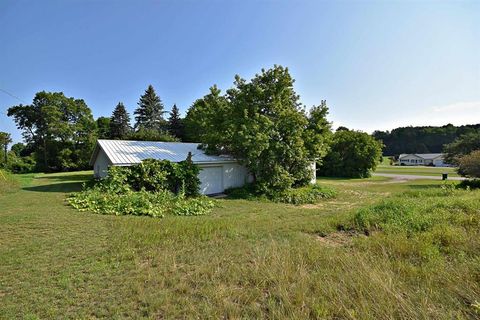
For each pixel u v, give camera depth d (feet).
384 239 18.49
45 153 130.41
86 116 146.51
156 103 190.29
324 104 59.98
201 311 10.58
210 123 60.39
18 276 13.78
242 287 12.35
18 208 31.96
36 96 135.13
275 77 55.36
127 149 53.26
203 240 19.84
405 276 12.87
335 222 24.70
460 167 67.51
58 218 26.50
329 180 98.07
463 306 10.16
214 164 55.98
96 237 20.43
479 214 24.11
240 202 43.96
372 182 89.25
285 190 52.70
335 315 9.96
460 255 15.24
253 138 49.60
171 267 14.80
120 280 13.32
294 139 54.29
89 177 84.38
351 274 12.72
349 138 111.24
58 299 11.62
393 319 9.34
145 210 31.53
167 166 48.06
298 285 12.07
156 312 10.59
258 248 17.37
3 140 115.24
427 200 33.65
